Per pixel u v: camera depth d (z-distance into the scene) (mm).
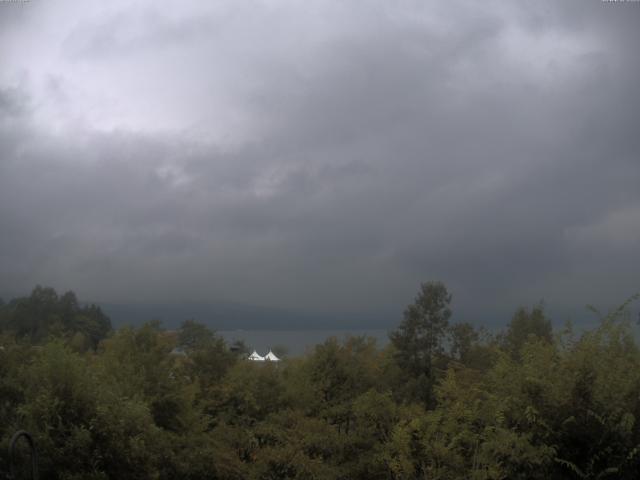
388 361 20172
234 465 13062
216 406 16406
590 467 8039
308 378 17266
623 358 8688
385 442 12156
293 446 13250
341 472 12516
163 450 11156
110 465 9766
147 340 15031
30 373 10375
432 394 17594
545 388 8531
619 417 8188
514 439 8438
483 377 12227
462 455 10523
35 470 7406
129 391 12492
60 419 9492
